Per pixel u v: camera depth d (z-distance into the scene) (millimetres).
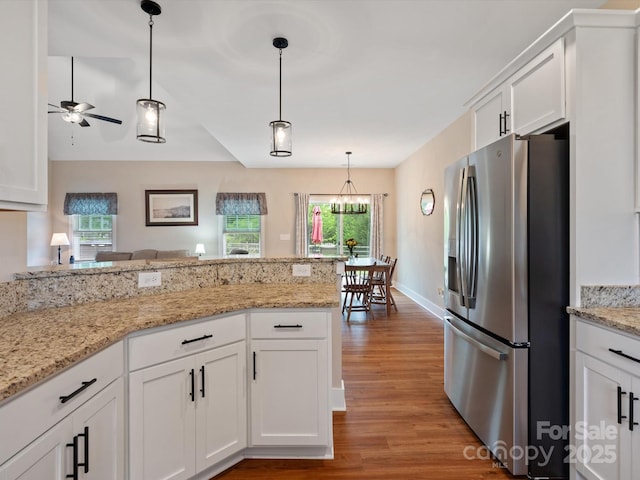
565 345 1695
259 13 2119
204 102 3609
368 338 3924
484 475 1753
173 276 2105
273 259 2410
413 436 2086
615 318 1429
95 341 1179
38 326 1352
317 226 7242
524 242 1680
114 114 4980
